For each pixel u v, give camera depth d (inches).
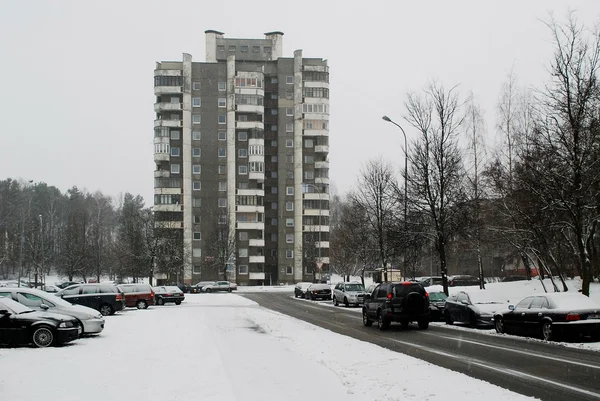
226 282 2970.0
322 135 3757.4
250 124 3678.6
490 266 2642.7
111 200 5265.8
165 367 492.7
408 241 1280.8
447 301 1035.3
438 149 1233.4
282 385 422.3
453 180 1263.5
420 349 651.5
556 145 892.0
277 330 895.7
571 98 860.6
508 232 1235.2
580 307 703.1
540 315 724.7
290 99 3794.3
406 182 1301.7
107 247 3676.2
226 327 962.1
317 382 434.0
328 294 2025.1
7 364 513.3
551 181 886.4
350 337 796.0
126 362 524.1
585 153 847.1
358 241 2272.4
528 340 733.3
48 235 3779.5
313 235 3437.5
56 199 4719.5
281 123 3772.1
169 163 3649.1
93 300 1266.0
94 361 531.5
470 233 1339.8
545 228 1082.7
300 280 3654.0
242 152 3708.2
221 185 3663.9
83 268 3201.3
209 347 642.8
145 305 1551.4
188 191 3622.0
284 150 3757.4
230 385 408.5
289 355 594.6
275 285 3757.4
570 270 1498.5
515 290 1364.4
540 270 1393.9
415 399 365.1
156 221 2787.9
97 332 767.1
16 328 655.8
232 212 3602.4
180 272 3198.8
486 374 470.0
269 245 3823.8
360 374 468.8
